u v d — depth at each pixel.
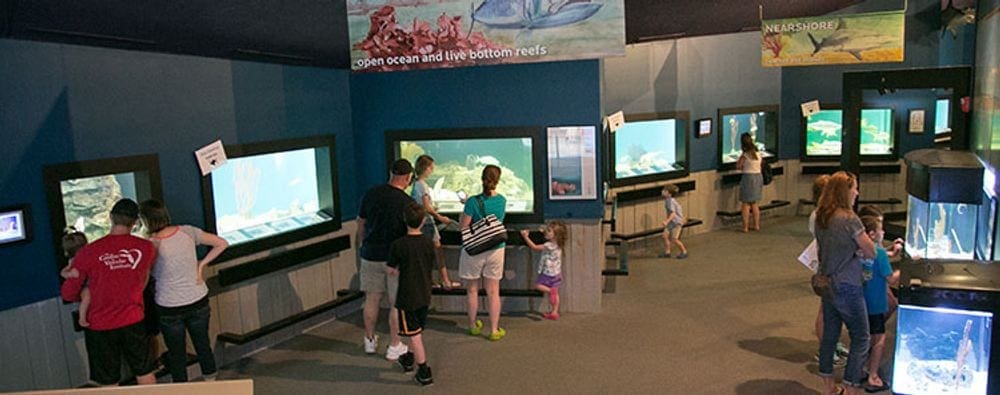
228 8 4.09
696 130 10.73
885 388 5.14
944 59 10.91
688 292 7.88
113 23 3.91
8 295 4.77
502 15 5.05
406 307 5.39
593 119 6.87
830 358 4.90
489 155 7.23
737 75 11.18
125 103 5.36
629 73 9.86
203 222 5.98
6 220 4.69
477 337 6.63
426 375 5.56
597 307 7.23
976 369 4.15
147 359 4.88
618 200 9.81
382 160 7.43
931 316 4.20
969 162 6.04
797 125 11.88
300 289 6.86
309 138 6.86
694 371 5.69
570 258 7.20
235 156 6.17
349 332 6.88
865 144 11.73
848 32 7.36
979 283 4.18
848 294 4.66
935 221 6.31
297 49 5.71
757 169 10.77
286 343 6.61
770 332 6.53
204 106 5.93
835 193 4.73
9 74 4.69
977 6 7.02
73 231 5.10
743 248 9.94
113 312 4.64
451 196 7.37
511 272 7.31
